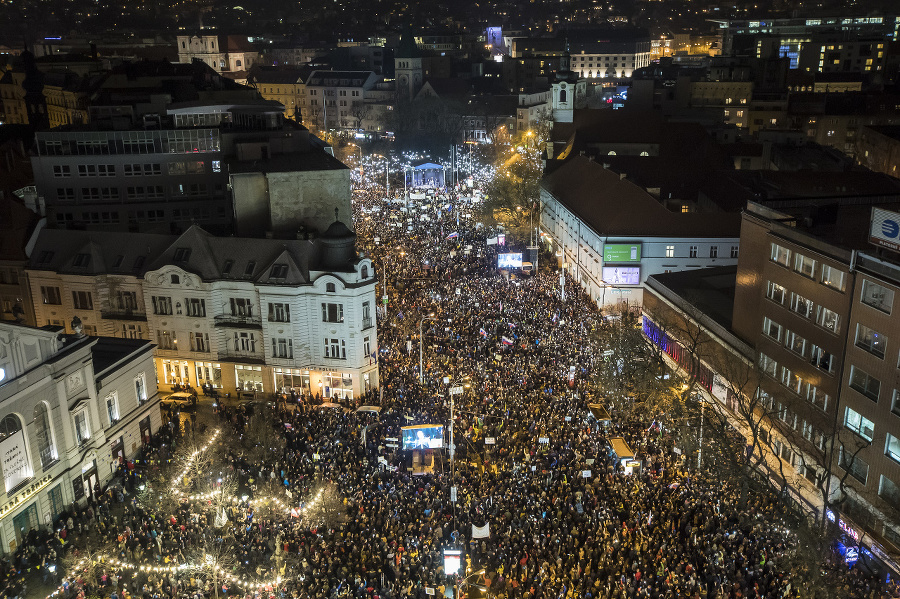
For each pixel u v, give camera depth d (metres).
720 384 77.38
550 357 81.50
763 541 50.97
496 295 101.88
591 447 62.47
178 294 83.25
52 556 51.62
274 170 93.00
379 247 126.00
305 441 65.94
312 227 95.12
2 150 128.62
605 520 51.81
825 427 59.75
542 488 57.06
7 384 54.22
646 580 45.62
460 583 45.59
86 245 86.12
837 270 58.72
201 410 79.94
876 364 54.34
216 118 110.12
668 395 69.81
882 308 53.81
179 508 56.56
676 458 63.72
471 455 64.12
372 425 67.88
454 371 79.00
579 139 155.12
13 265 87.00
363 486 57.62
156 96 121.38
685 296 86.75
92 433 64.88
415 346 87.75
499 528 52.34
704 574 46.44
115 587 48.84
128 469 68.12
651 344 78.62
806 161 145.62
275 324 81.69
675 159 131.62
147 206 106.69
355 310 79.19
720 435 61.97
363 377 81.31
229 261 83.31
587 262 113.19
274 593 45.75
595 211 112.31
